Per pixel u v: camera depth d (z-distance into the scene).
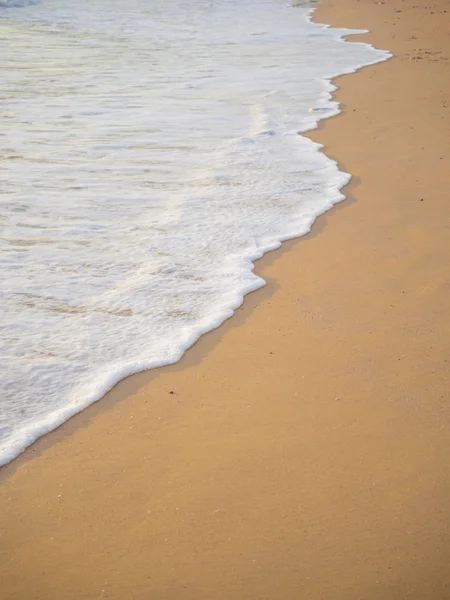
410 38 17.14
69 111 10.41
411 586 2.99
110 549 3.18
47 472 3.62
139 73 13.17
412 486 3.50
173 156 8.48
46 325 4.85
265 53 15.50
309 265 5.74
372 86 12.06
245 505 3.41
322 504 3.41
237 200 7.07
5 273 5.57
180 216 6.69
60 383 4.27
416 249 5.95
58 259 5.83
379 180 7.59
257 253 5.93
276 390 4.23
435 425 3.92
